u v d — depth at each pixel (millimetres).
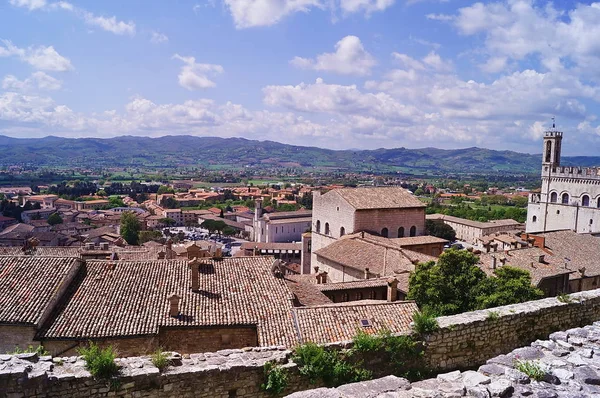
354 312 30922
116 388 14086
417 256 61469
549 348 13773
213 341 29172
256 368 15539
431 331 18531
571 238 79562
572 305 22000
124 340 27641
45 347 26859
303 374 16188
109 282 32250
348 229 83250
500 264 58781
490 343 19766
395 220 84562
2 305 28047
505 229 183750
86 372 14133
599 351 13312
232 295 32406
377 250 65938
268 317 30125
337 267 68688
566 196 117062
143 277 33344
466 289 40281
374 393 11289
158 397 14500
